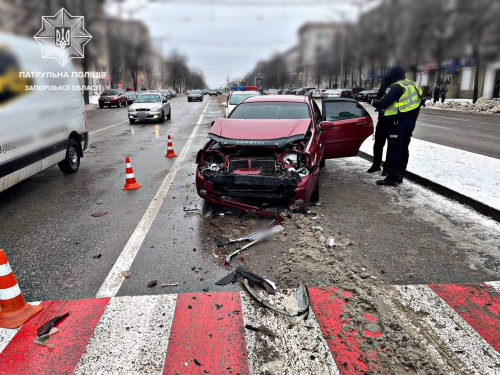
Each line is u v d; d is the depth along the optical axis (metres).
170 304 3.24
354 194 6.23
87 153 10.66
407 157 6.96
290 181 4.87
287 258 4.00
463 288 3.43
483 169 7.21
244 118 6.48
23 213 5.56
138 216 5.34
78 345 2.78
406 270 3.75
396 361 2.61
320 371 2.54
